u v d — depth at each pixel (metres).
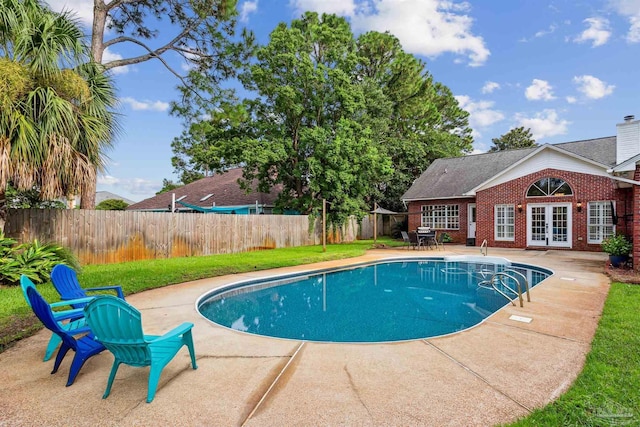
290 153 18.67
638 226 8.96
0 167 6.36
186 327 3.49
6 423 2.65
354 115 20.88
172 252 12.69
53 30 7.18
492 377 3.41
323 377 3.44
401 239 23.98
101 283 7.51
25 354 4.06
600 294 7.00
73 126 7.32
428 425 2.62
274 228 16.91
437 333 5.61
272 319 6.57
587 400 2.86
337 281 10.45
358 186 19.86
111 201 30.66
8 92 6.44
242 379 3.39
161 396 3.06
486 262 13.31
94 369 3.64
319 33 18.95
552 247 16.17
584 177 15.36
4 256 7.18
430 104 29.22
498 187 17.70
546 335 4.66
